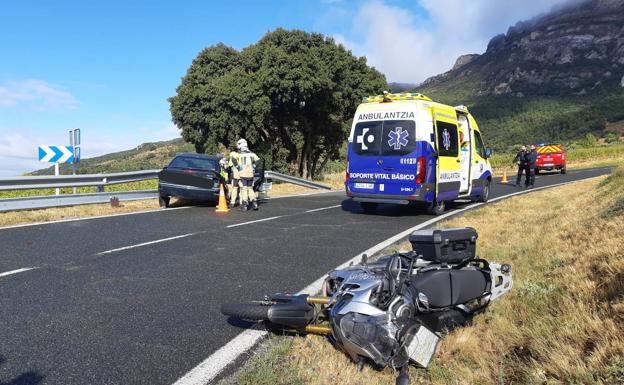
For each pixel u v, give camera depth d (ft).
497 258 22.41
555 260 20.08
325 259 24.71
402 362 11.46
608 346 11.12
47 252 25.82
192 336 14.53
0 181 38.17
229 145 94.02
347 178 42.86
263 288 19.47
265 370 12.07
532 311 15.15
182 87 99.40
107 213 41.73
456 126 45.44
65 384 11.51
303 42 93.09
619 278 15.01
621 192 31.99
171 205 49.88
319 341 13.80
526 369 11.34
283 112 94.02
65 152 47.75
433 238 14.88
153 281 20.36
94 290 18.99
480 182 51.13
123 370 12.28
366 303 11.99
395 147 40.55
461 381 11.27
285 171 97.60
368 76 99.60
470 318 15.28
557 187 65.36
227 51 102.53
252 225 36.24
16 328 14.96
